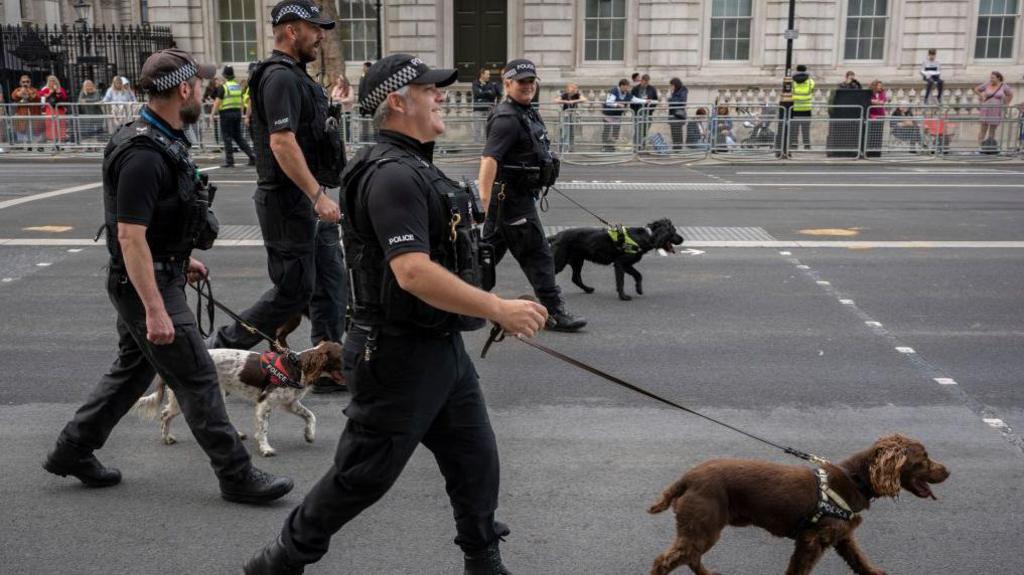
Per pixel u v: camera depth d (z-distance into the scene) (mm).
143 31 26375
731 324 7512
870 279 9000
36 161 20672
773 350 6805
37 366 6355
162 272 4043
